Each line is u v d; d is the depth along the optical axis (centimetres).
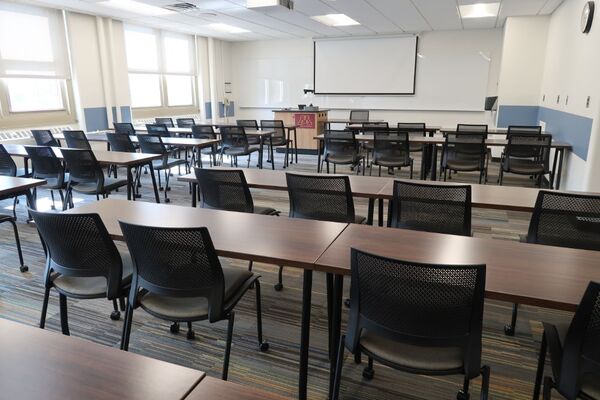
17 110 658
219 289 174
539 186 575
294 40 1098
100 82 782
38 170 438
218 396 92
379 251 177
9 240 386
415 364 145
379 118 1066
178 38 986
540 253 176
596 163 435
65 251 192
